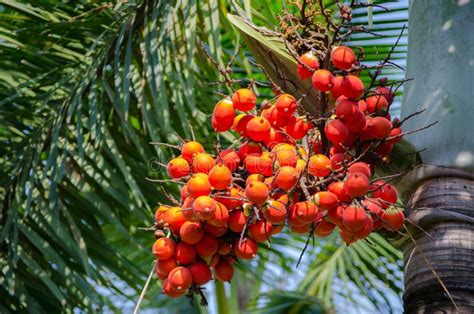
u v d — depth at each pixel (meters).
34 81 2.43
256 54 1.94
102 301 2.46
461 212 1.82
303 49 1.91
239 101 1.81
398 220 1.78
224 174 1.73
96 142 2.35
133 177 2.51
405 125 1.92
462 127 1.87
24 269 2.43
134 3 2.52
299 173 1.73
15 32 2.54
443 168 1.86
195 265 1.77
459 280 1.78
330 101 1.90
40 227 2.41
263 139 1.80
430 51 1.94
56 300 2.42
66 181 2.49
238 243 1.77
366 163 1.84
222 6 2.48
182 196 1.79
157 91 2.45
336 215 1.75
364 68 1.80
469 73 1.90
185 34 2.49
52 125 2.47
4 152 2.48
